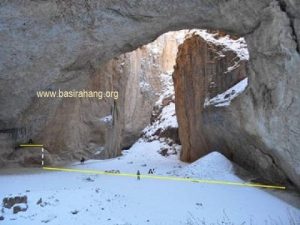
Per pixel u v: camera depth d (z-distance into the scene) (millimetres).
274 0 11250
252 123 13359
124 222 9062
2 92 16062
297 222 9492
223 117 16453
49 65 16000
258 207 10969
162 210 10352
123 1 13625
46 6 13055
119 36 15680
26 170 16859
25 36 13969
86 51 16188
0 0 12266
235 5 12883
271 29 11594
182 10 14094
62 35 14578
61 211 9508
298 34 10594
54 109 19000
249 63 13438
